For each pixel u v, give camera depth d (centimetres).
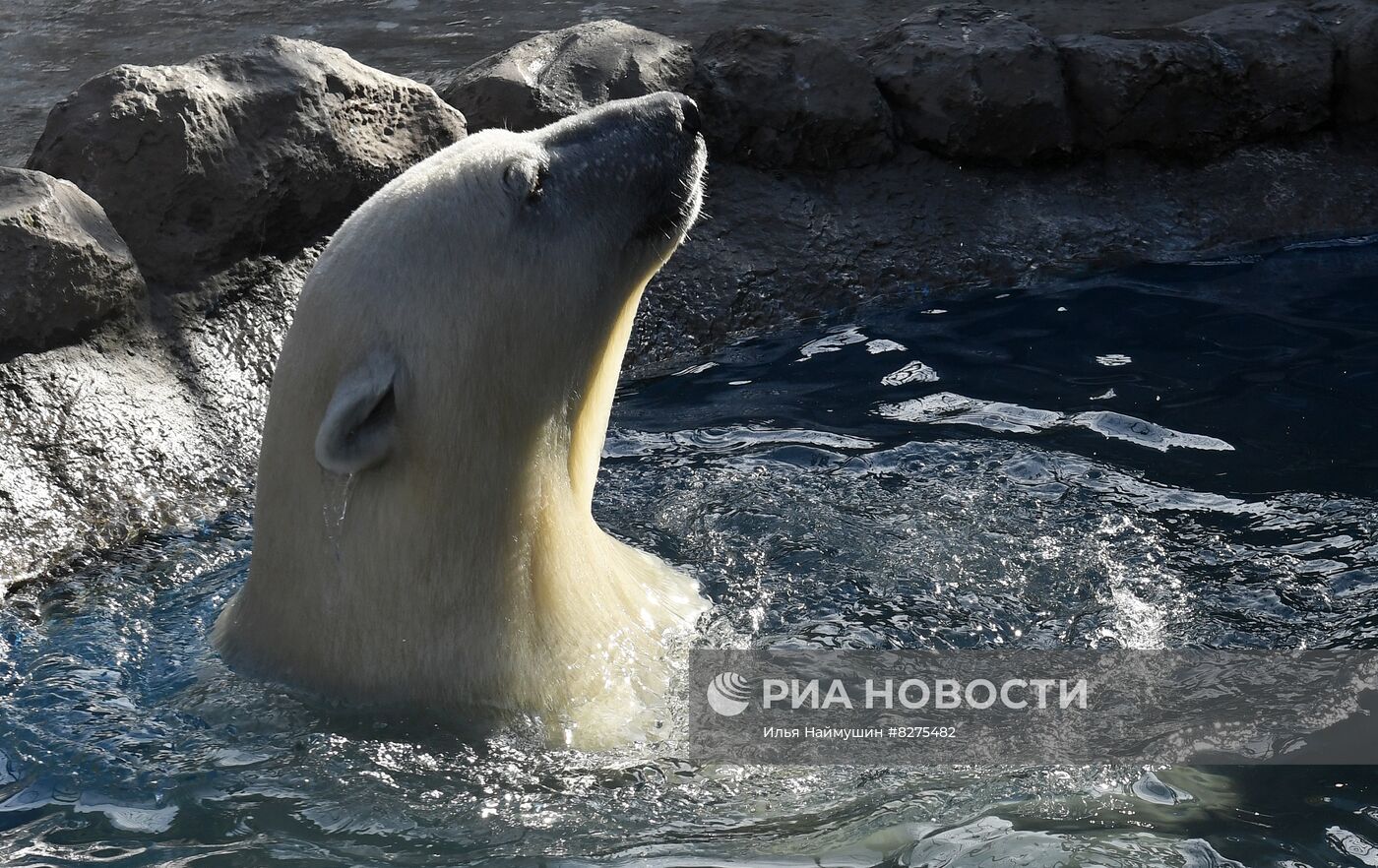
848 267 723
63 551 502
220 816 353
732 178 745
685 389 623
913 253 734
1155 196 779
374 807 355
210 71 620
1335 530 472
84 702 405
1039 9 978
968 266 733
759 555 477
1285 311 663
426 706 389
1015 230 750
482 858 334
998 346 643
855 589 453
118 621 457
